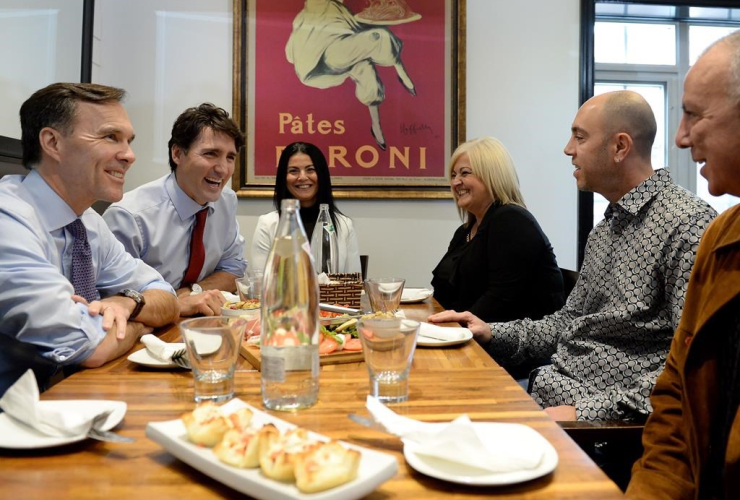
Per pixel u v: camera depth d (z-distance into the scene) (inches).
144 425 34.5
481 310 87.7
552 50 139.3
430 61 135.9
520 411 37.2
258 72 133.8
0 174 85.7
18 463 29.3
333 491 23.8
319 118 135.0
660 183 61.7
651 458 42.8
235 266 110.3
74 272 63.8
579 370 64.1
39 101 60.1
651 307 60.2
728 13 149.6
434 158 136.6
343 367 48.6
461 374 46.1
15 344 56.5
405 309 79.6
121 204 92.0
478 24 138.0
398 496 25.9
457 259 99.7
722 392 42.2
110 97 62.2
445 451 27.8
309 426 34.5
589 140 66.2
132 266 74.1
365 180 136.0
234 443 27.1
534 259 88.7
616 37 156.0
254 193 133.4
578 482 27.3
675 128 158.4
